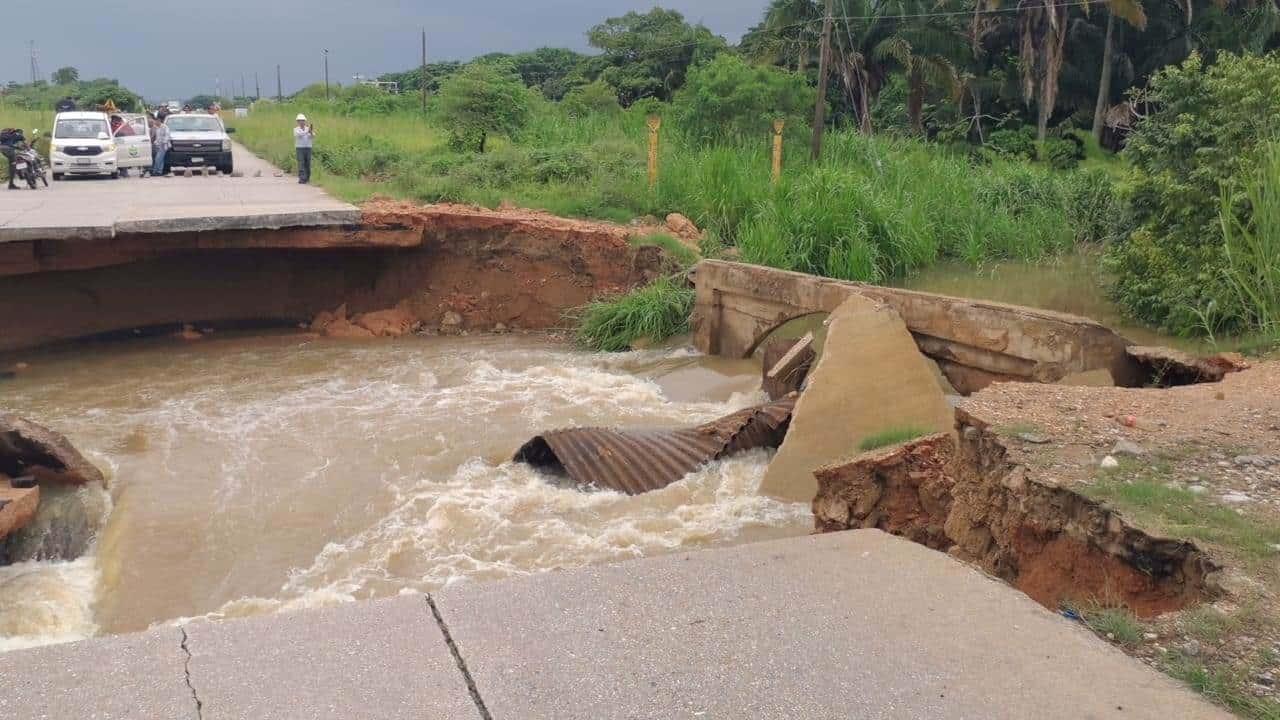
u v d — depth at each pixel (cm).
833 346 1012
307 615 405
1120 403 684
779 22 4088
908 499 737
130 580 816
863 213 1881
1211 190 1282
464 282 1966
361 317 1936
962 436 643
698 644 380
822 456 949
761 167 2311
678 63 4903
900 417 982
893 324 1032
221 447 1172
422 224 1911
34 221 1656
